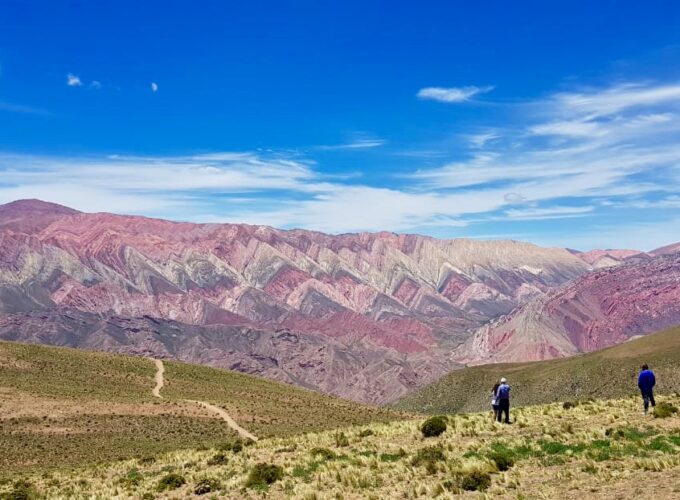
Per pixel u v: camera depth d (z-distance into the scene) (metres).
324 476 28.88
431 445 31.47
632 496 19.62
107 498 32.19
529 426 33.28
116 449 72.75
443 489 23.62
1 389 98.25
